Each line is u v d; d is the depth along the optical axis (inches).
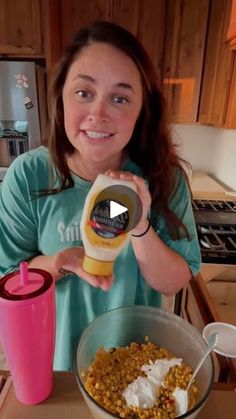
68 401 19.0
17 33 75.4
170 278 25.9
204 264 43.6
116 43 20.3
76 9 74.6
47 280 16.9
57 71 24.1
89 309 27.6
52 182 26.4
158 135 26.7
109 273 19.1
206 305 35.9
